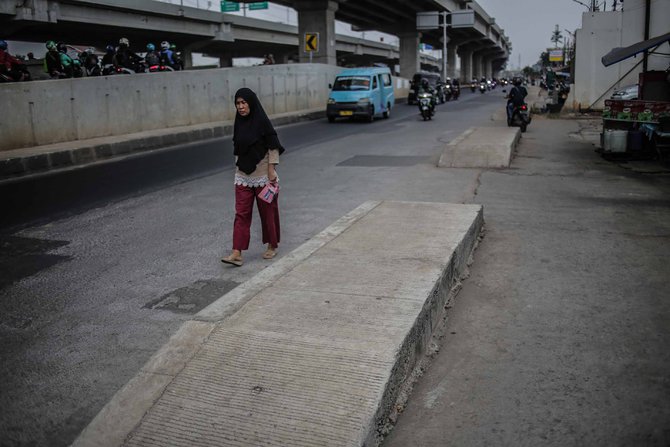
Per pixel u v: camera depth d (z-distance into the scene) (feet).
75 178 37.22
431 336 13.73
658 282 17.07
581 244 21.01
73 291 17.42
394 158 43.65
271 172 19.44
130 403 10.25
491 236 22.39
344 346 11.32
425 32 252.01
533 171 37.11
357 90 79.87
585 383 11.68
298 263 16.46
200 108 67.92
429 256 16.62
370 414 9.51
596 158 42.63
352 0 170.50
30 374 12.55
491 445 9.89
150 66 65.67
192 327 12.35
